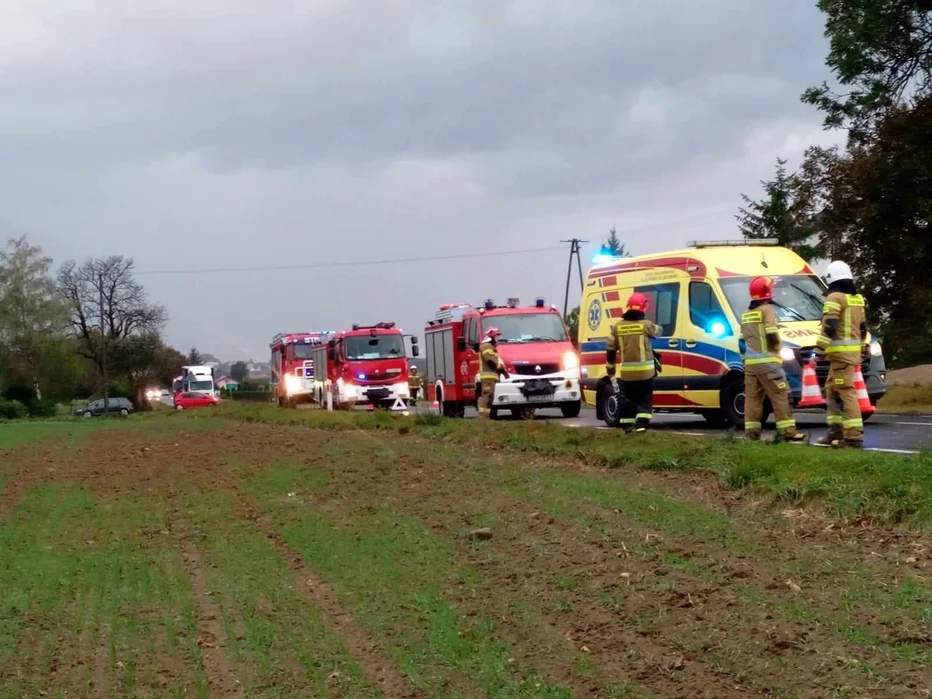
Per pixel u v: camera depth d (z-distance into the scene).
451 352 26.61
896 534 7.38
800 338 15.50
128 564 9.56
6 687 6.35
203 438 21.52
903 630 5.49
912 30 27.31
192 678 6.41
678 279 17.52
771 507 8.61
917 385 23.91
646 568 7.33
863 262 30.39
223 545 10.10
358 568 8.64
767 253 17.41
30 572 9.35
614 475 10.91
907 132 28.03
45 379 91.19
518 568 7.88
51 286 92.38
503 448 13.93
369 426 19.27
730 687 5.24
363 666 6.40
